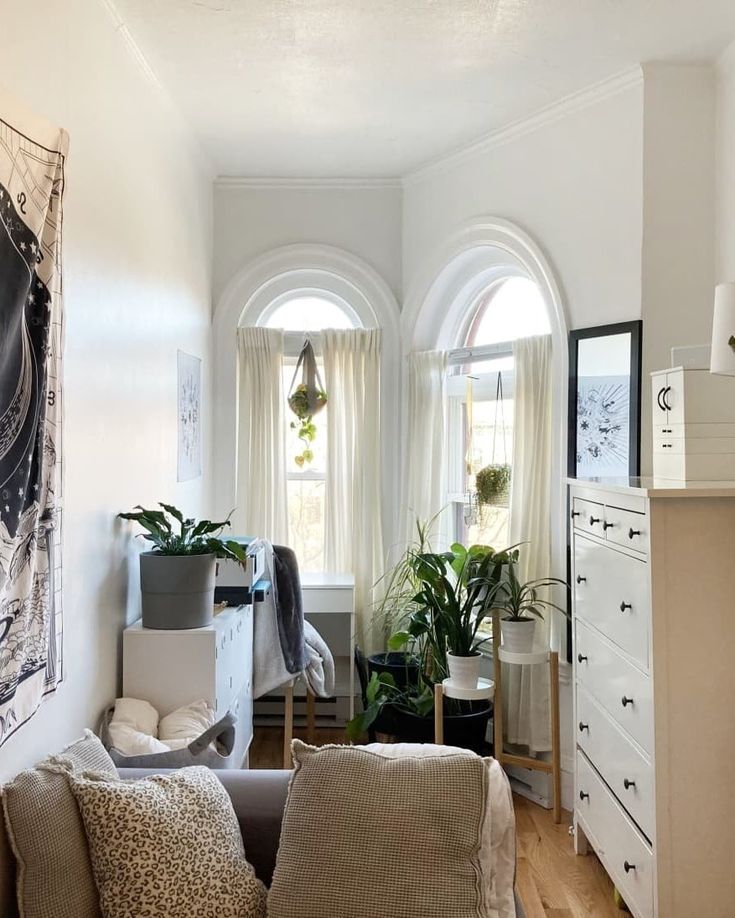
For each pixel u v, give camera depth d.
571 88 3.50
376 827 1.83
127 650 2.87
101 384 2.69
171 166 3.67
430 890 1.76
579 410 3.60
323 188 4.71
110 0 2.73
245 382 4.66
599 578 2.81
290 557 3.89
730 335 2.32
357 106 3.68
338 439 4.69
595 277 3.53
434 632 3.84
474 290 4.54
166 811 1.83
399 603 4.41
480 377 4.33
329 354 4.68
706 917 2.33
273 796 2.08
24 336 1.96
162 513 2.90
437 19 2.90
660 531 2.33
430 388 4.50
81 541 2.50
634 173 3.33
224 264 4.70
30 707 2.02
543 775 3.70
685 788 2.33
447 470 4.51
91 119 2.59
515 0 2.78
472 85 3.46
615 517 2.63
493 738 3.81
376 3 2.79
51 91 2.26
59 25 2.32
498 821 1.92
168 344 3.60
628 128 3.36
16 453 1.92
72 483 2.42
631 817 2.53
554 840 3.29
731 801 2.34
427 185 4.50
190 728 2.71
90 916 1.73
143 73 3.20
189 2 2.76
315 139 4.09
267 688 3.76
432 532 4.45
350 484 4.67
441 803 1.84
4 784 1.79
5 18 1.95
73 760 1.94
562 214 3.69
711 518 2.35
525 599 3.69
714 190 3.30
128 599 3.00
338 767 1.94
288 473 4.84
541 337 3.82
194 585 2.90
